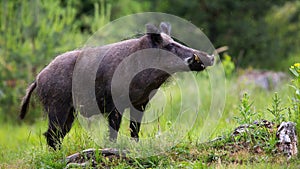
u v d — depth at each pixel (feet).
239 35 199.82
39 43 143.74
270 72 133.90
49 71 70.90
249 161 60.95
